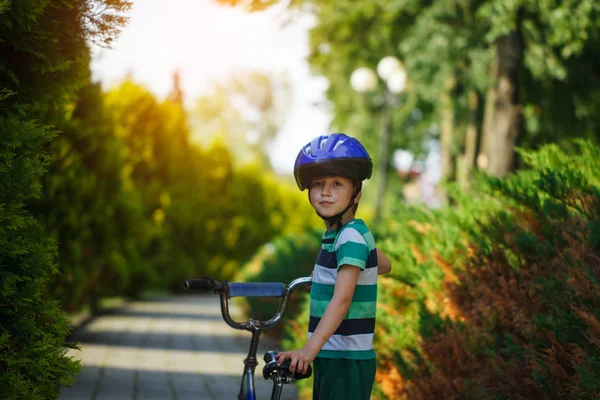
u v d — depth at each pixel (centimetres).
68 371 403
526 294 417
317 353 326
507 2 1248
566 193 409
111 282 1418
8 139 374
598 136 1725
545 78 1620
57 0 416
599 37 1430
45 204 981
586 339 365
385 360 533
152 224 1981
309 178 337
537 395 383
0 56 417
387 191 2748
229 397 739
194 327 1353
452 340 441
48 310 399
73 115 1070
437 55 1554
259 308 1229
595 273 379
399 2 1561
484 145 1405
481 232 462
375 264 339
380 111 2217
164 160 2138
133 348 1055
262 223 2555
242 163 2609
